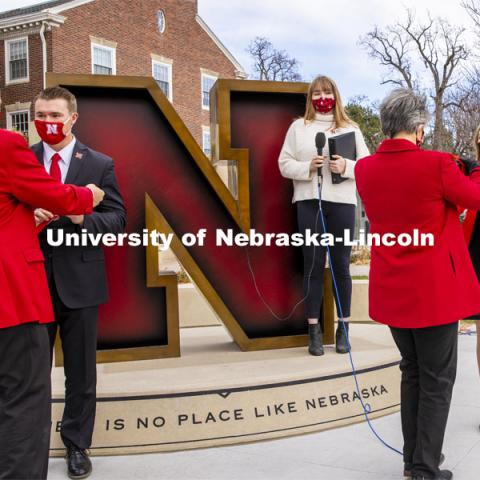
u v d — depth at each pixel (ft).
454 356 8.40
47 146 9.50
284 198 13.89
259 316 13.78
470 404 12.66
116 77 12.53
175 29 70.33
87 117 12.64
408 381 8.84
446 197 8.07
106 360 12.57
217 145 13.44
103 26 62.18
